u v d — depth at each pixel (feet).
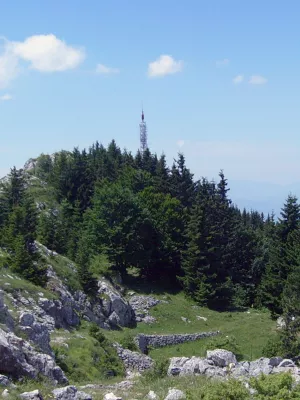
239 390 58.34
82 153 400.88
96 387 89.61
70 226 273.13
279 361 95.20
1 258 165.99
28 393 65.36
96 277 210.38
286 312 159.94
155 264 278.05
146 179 327.88
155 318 222.89
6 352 76.89
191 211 287.07
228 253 289.12
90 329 154.20
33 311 140.26
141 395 77.05
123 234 255.70
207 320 230.27
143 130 466.70
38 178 335.47
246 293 272.72
